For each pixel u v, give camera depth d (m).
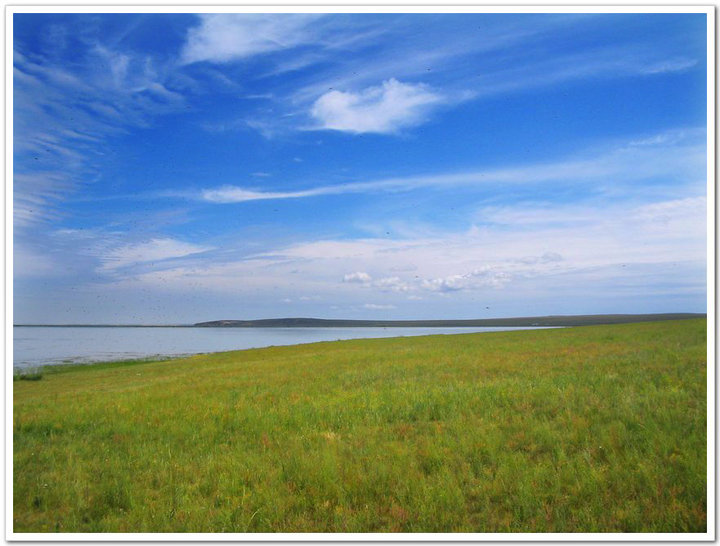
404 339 47.94
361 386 15.68
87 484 7.73
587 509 5.90
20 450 9.86
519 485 6.50
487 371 16.77
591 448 7.74
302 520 6.16
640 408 9.54
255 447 9.38
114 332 179.00
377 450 8.34
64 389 23.78
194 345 81.38
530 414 9.91
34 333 158.62
